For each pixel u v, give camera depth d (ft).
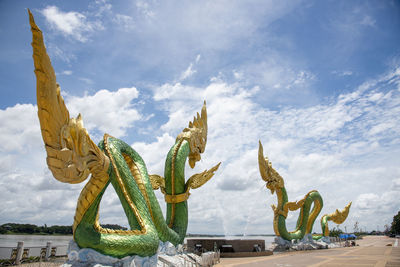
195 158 64.13
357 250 86.89
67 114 22.54
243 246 74.59
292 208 91.35
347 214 116.88
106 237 29.25
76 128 24.08
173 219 53.78
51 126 21.21
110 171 30.86
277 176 89.71
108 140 37.47
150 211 41.24
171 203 54.44
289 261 55.88
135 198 36.22
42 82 20.13
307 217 97.81
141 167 42.86
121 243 29.89
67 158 22.85
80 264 27.55
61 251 51.96
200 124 66.28
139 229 34.47
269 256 69.87
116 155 36.32
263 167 86.94
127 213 35.94
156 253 36.19
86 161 25.62
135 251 31.48
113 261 29.40
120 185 34.73
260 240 77.82
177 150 56.80
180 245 49.90
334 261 54.24
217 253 56.13
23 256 44.42
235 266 47.88
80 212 28.53
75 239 28.43
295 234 93.35
